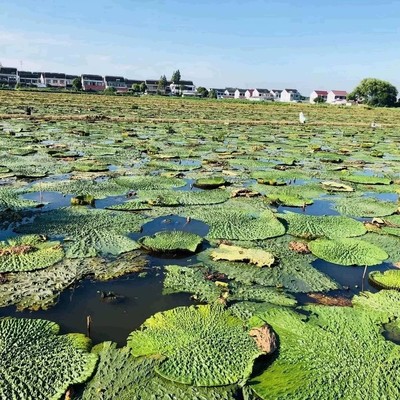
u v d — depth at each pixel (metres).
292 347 2.95
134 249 4.62
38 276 3.90
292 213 6.15
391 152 13.84
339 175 9.47
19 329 3.03
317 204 6.91
